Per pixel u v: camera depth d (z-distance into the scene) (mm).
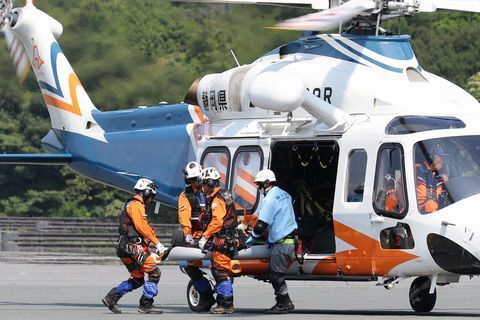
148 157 45000
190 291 39188
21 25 50844
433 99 37406
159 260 36656
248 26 88188
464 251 34125
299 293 51906
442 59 115500
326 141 38188
